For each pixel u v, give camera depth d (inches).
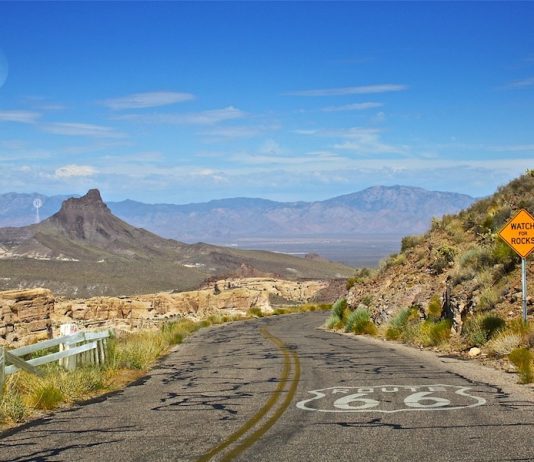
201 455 309.4
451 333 844.0
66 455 319.6
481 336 737.0
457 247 1194.0
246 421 391.5
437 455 296.4
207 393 516.1
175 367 735.7
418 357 730.2
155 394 523.2
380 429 354.9
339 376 584.1
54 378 511.8
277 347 945.5
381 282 1409.9
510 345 662.5
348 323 1277.1
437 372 586.9
